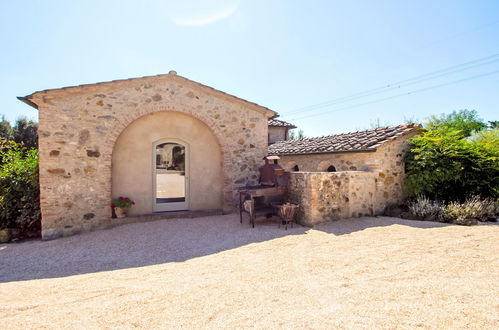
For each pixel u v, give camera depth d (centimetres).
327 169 987
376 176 770
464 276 341
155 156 767
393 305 272
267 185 734
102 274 389
